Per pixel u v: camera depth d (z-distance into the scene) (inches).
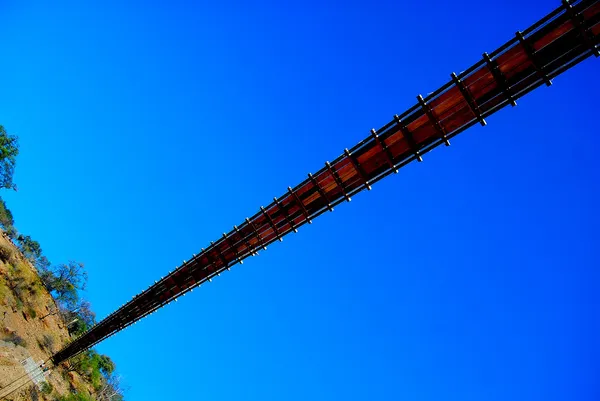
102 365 2289.6
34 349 1563.7
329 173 658.2
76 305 2365.9
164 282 1085.8
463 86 505.0
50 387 1401.3
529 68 471.2
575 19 420.8
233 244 868.0
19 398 1182.9
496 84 493.4
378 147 600.7
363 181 636.7
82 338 1482.5
